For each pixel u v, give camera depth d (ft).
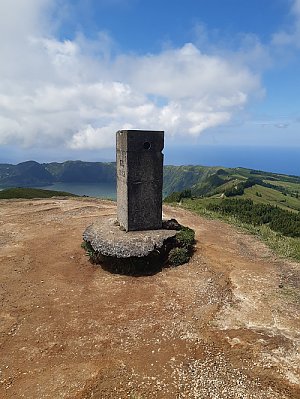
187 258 11.09
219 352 6.43
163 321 7.59
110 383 5.63
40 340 6.93
